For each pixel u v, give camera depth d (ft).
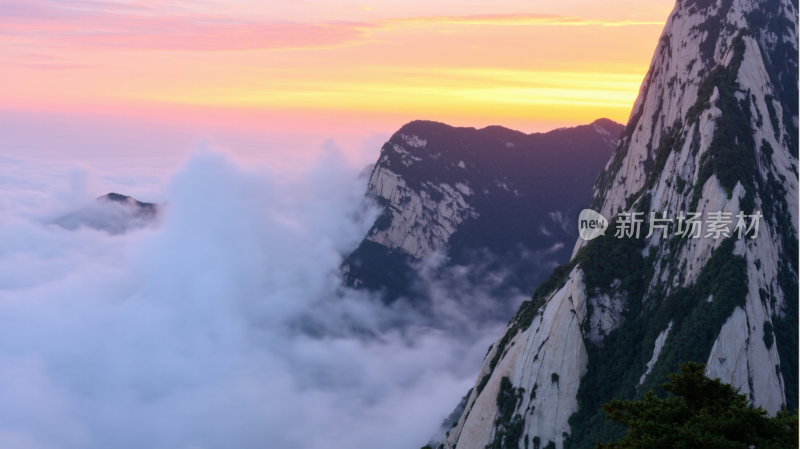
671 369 206.39
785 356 214.07
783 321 220.64
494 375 259.19
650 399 108.78
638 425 99.86
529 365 246.68
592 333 244.63
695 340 208.13
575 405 233.76
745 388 200.44
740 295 208.33
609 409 110.73
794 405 205.36
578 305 246.47
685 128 264.11
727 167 232.94
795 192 255.09
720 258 219.82
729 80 268.62
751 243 221.87
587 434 221.87
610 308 246.47
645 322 236.22
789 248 241.76
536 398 239.50
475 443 250.78
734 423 96.12
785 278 230.68
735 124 248.52
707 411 101.04
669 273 239.71
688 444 93.35
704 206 233.76
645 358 224.33
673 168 260.21
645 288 247.09
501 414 247.91
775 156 259.39
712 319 207.21
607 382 231.71
